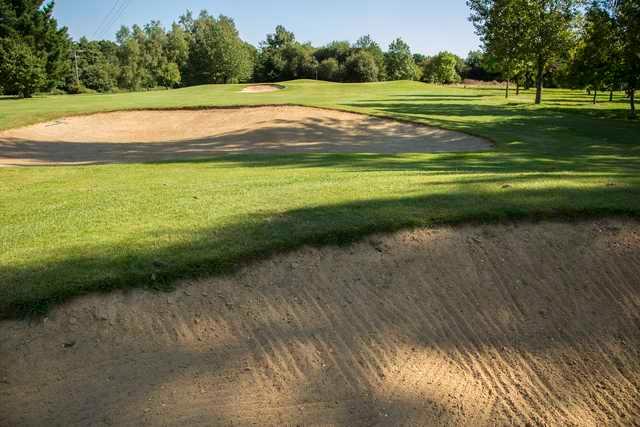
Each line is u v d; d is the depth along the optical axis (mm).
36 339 3936
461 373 4262
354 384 3951
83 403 3531
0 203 7438
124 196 7461
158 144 18578
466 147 16188
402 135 19141
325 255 5133
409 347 4375
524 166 10516
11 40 43000
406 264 5199
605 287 5305
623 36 23797
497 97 40781
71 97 41531
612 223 6094
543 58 32250
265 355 4047
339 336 4328
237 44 89938
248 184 8094
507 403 4062
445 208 6168
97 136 21203
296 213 6027
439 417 3809
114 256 4848
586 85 27844
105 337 4027
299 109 23906
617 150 14852
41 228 5828
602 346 4742
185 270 4621
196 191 7617
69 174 10383
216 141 18719
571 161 11852
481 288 5102
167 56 96500
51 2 46781
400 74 90875
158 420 3453
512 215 6055
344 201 6547
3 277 4469
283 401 3723
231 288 4578
